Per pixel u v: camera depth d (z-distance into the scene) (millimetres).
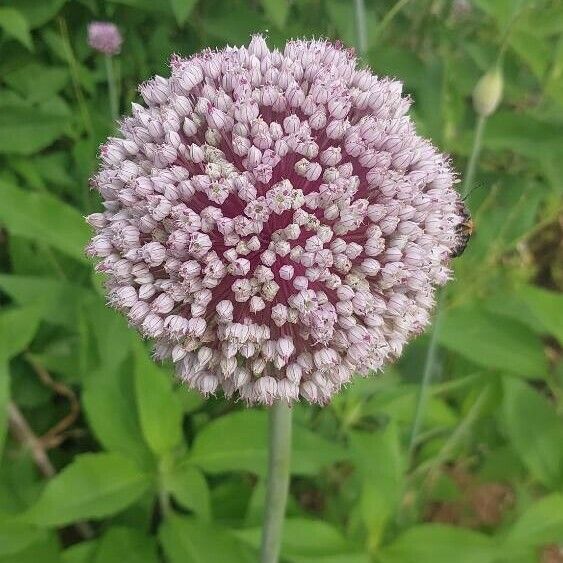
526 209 215
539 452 176
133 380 181
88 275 212
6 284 185
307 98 130
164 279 127
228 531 162
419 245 130
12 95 220
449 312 190
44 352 206
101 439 173
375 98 135
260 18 225
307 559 158
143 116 133
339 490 218
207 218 122
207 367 129
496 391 190
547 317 173
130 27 234
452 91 218
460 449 214
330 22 240
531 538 168
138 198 127
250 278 123
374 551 168
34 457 199
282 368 127
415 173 131
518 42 212
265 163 123
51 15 217
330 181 125
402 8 256
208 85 132
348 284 125
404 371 219
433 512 236
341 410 192
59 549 177
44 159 224
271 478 139
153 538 177
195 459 171
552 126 205
